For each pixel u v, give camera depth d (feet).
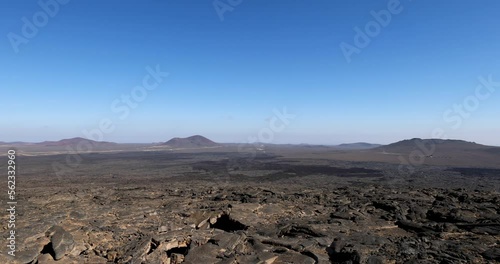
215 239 49.26
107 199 90.74
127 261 43.37
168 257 45.34
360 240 51.47
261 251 45.91
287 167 241.14
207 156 395.96
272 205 77.97
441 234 55.57
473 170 208.85
